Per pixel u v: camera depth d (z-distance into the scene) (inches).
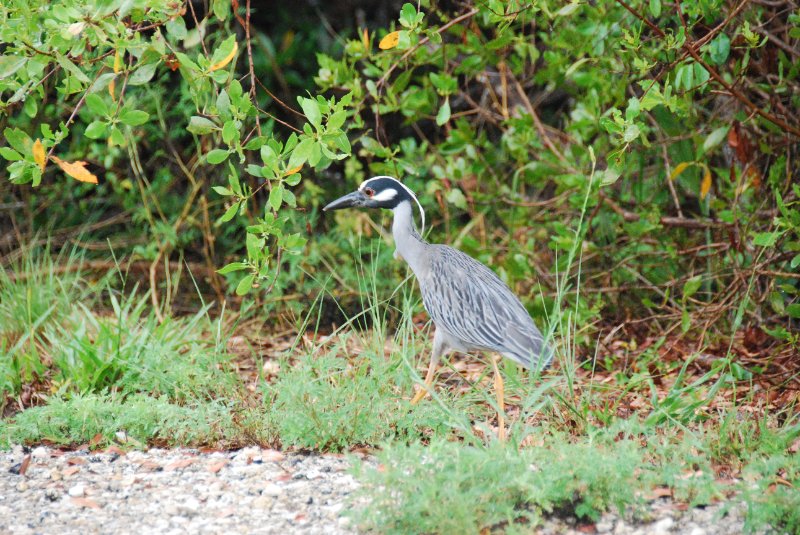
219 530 316.2
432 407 409.1
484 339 422.6
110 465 382.3
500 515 302.7
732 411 387.5
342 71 522.0
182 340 509.0
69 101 682.8
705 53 454.9
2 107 379.9
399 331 484.4
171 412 406.6
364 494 311.7
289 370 469.1
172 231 623.2
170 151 717.9
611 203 563.5
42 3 372.2
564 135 603.8
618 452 335.0
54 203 730.8
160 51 358.6
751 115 464.4
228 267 390.9
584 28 494.3
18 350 504.7
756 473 331.3
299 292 631.2
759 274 502.0
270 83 860.6
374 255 647.1
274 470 372.5
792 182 536.4
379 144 526.3
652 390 407.8
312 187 667.4
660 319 569.0
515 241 621.6
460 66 548.1
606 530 308.0
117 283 700.0
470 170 580.4
